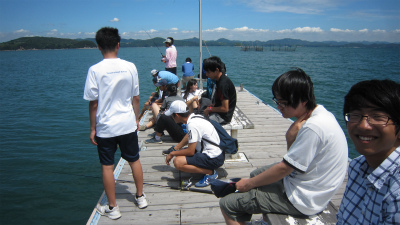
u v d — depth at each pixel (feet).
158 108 17.43
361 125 3.25
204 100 13.04
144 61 134.31
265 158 13.10
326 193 5.26
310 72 80.18
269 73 76.59
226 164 12.51
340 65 112.47
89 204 14.52
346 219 3.96
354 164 4.00
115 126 8.07
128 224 8.46
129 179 11.32
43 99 43.50
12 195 15.30
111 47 8.10
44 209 14.06
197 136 9.94
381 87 3.16
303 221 5.52
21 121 30.58
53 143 23.67
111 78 7.86
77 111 35.35
